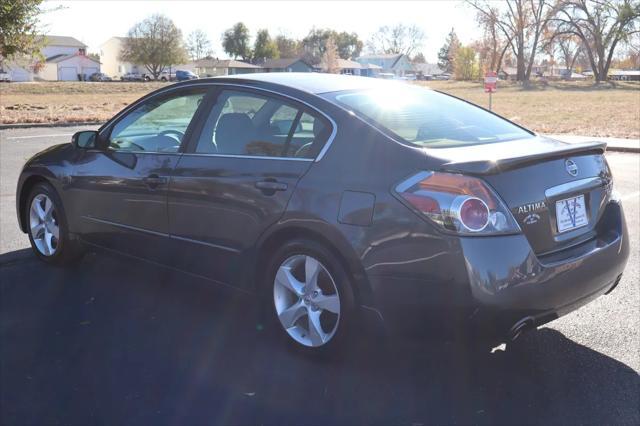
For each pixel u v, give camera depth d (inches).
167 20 3747.5
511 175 124.7
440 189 120.5
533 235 125.3
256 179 146.4
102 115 956.6
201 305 178.4
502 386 132.8
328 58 4626.0
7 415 122.1
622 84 2839.6
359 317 133.0
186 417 121.6
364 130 136.5
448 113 157.9
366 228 126.9
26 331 160.1
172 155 168.2
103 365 142.5
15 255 223.9
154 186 169.2
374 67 5162.4
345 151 136.1
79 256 208.2
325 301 137.8
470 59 3937.0
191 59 5027.1
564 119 1014.4
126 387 132.9
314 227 134.4
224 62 4618.6
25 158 494.6
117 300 181.8
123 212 180.2
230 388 132.8
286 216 139.2
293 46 5575.8
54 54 4306.1
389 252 124.6
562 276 126.2
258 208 144.9
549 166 132.0
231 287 158.2
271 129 150.9
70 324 164.7
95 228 190.4
